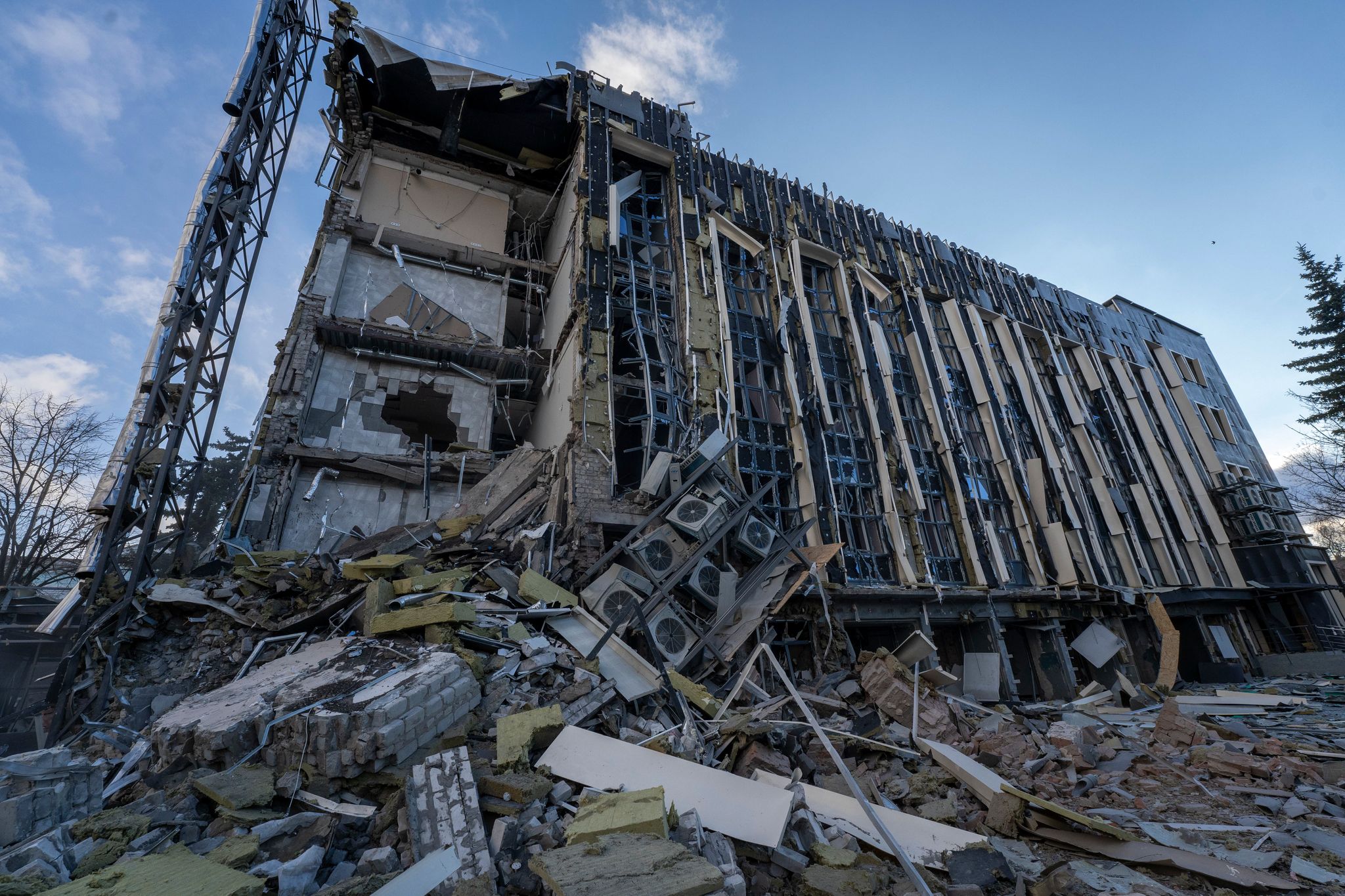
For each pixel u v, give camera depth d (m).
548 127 21.38
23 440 26.81
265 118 16.28
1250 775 8.30
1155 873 5.56
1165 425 31.27
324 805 5.18
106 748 7.83
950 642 19.11
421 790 5.14
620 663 9.53
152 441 12.70
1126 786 8.22
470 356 18.98
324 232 18.73
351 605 10.07
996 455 22.80
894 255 25.72
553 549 13.10
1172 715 10.52
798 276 20.97
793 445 18.23
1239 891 5.18
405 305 19.36
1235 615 27.06
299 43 17.67
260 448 15.12
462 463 16.84
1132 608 22.00
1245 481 29.91
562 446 15.81
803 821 5.70
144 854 4.27
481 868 4.32
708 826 5.36
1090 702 15.38
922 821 6.16
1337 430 34.28
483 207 22.50
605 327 16.53
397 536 12.98
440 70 19.34
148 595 10.69
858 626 18.11
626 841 4.28
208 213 14.66
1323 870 5.41
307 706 5.96
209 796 5.07
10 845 4.19
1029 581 20.95
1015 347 26.59
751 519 14.14
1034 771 8.44
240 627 10.33
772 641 13.91
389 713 5.66
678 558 12.71
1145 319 36.56
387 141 21.25
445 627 7.79
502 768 5.69
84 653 10.25
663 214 20.48
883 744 8.47
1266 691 18.31
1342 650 27.47
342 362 17.69
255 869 4.16
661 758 6.24
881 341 21.88
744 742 7.49
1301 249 37.94
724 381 17.64
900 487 19.84
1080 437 26.31
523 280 22.23
